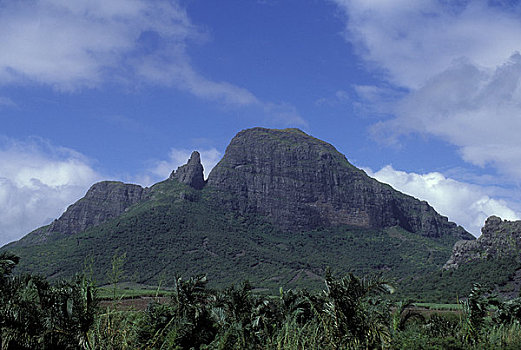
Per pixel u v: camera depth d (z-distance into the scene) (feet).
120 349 37.60
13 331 36.83
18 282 42.70
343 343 47.01
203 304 54.95
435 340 62.75
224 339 49.85
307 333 51.60
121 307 42.42
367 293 48.65
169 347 42.47
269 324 59.67
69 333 36.55
